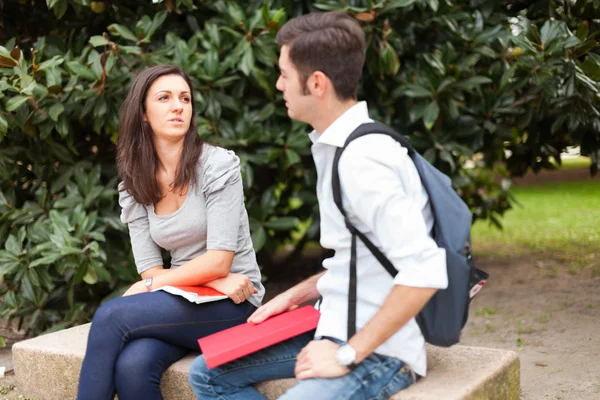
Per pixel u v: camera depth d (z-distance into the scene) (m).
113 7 5.02
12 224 4.64
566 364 3.99
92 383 2.71
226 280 2.99
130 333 2.76
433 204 2.31
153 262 3.20
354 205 2.21
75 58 4.61
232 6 4.80
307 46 2.29
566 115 5.02
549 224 8.78
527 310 5.18
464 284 2.27
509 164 6.51
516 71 5.11
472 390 2.48
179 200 3.07
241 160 4.90
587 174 14.43
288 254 7.43
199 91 4.86
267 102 5.25
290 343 2.62
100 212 4.76
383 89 5.08
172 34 4.83
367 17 4.73
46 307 4.81
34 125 4.54
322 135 2.31
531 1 5.52
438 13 4.98
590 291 5.59
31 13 5.25
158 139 3.04
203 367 2.62
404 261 2.14
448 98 5.01
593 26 5.42
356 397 2.28
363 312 2.31
